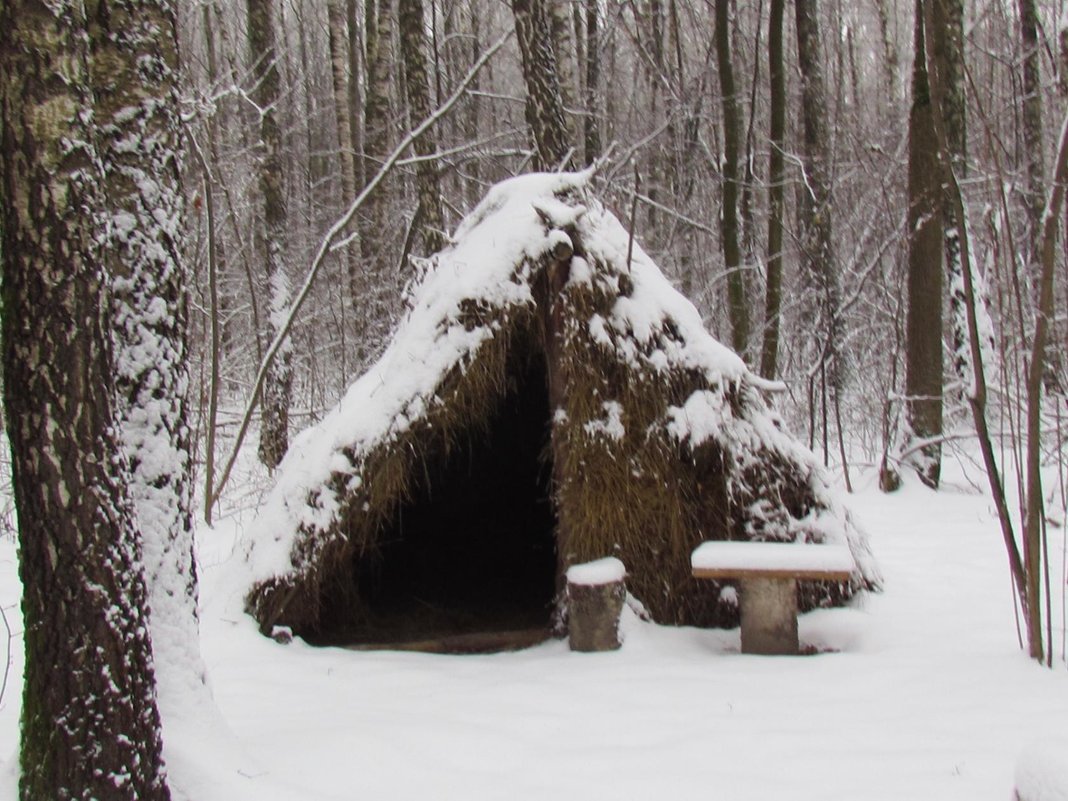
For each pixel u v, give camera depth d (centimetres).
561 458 559
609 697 427
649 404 559
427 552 775
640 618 544
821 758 353
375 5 1566
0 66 268
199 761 321
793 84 2117
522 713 406
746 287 1544
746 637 504
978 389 471
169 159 362
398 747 364
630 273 581
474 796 326
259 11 1285
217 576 594
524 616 665
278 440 1208
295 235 1889
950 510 909
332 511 541
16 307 273
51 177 271
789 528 569
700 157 1750
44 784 280
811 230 1356
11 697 436
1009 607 572
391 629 616
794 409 1348
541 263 563
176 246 362
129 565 291
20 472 278
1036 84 1116
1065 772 273
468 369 549
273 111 1267
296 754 355
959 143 948
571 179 616
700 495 563
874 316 1483
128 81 354
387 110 1486
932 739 368
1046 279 432
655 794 326
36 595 279
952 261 1060
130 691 288
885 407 1021
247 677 459
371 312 1455
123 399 343
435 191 1150
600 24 2011
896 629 529
